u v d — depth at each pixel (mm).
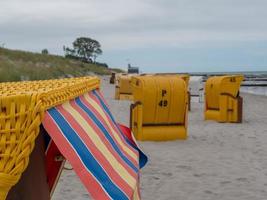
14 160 1675
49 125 1886
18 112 1687
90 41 134500
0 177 1658
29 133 1686
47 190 2635
